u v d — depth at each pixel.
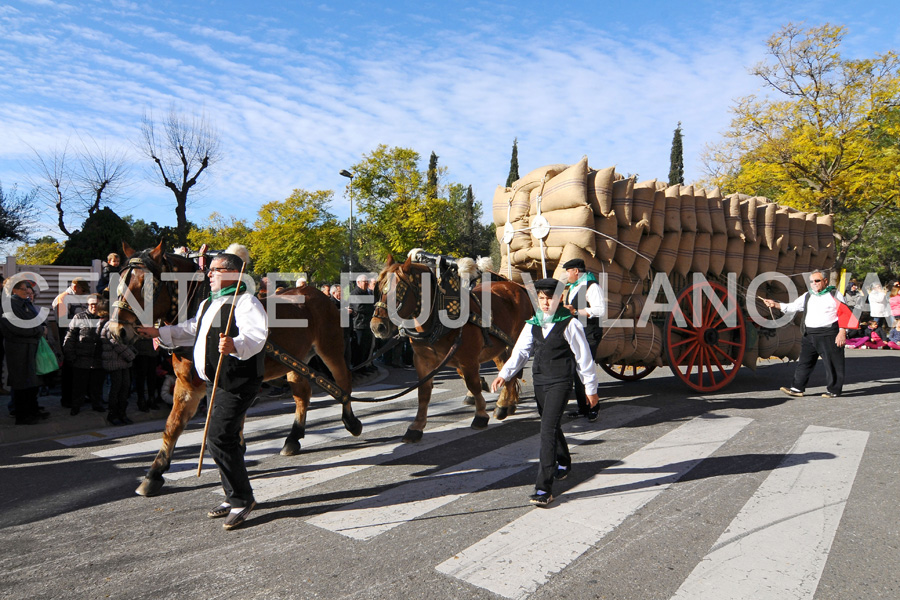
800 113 24.42
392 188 48.56
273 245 50.53
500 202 7.97
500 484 4.40
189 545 3.44
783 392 7.84
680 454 5.00
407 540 3.45
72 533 3.65
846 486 4.18
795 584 2.86
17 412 6.39
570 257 6.67
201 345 3.78
